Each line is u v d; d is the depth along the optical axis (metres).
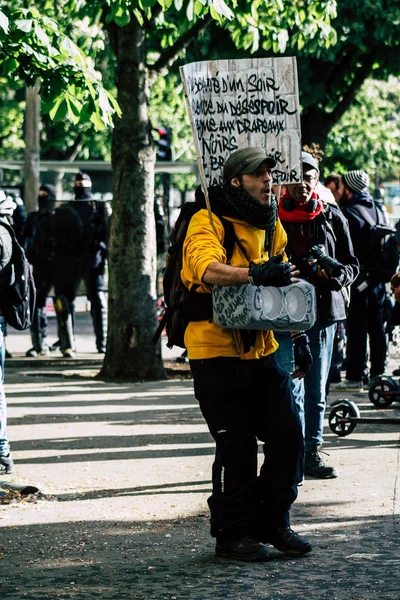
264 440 6.32
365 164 37.84
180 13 14.28
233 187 6.09
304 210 8.16
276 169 6.72
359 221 13.25
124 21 11.45
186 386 14.53
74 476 8.84
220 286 5.94
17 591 5.77
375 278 13.38
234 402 6.20
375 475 8.66
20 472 9.01
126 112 15.27
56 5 16.78
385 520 7.22
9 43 9.53
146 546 6.68
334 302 8.34
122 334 15.33
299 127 6.68
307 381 8.52
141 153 15.35
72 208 17.62
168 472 8.98
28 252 17.67
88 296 18.19
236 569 6.11
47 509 7.74
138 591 5.74
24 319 8.91
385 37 21.05
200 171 6.21
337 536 6.82
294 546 6.32
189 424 11.38
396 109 40.06
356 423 10.27
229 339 6.12
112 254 15.38
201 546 6.65
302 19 16.78
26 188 27.67
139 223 15.30
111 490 8.34
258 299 5.84
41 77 9.86
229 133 6.66
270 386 6.27
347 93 23.31
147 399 13.23
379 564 6.18
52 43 9.81
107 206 17.66
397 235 12.55
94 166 29.66
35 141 27.53
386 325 14.34
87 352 18.80
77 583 5.90
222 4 10.54
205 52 21.38
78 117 10.06
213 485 6.31
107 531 7.09
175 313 6.24
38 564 6.31
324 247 7.91
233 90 6.65
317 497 7.90
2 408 8.95
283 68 6.65
